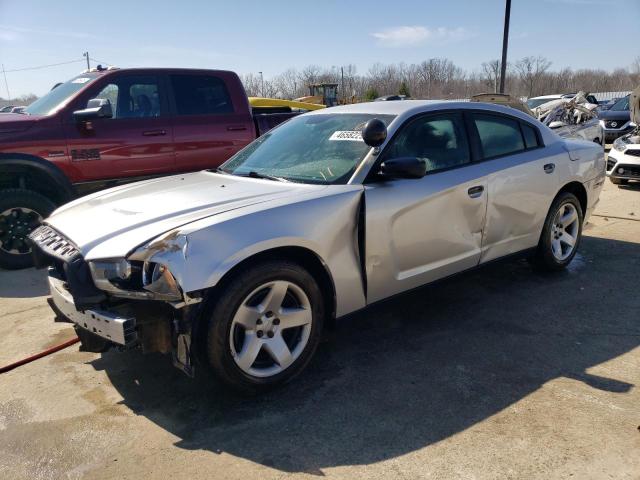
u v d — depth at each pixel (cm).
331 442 267
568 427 271
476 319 409
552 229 482
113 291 280
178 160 646
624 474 237
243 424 284
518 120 457
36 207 571
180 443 270
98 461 259
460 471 242
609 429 268
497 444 260
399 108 392
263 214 298
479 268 422
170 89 645
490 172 410
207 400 309
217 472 247
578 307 427
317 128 411
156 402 309
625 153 924
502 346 364
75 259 289
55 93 641
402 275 363
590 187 514
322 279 332
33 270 572
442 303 442
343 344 374
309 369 340
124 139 607
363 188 337
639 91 945
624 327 388
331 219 319
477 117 423
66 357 369
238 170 407
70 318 311
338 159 364
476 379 322
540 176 452
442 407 294
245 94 701
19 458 262
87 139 587
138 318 283
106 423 289
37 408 306
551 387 310
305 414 291
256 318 296
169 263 267
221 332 281
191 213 303
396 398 304
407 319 413
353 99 3600
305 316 316
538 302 439
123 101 618
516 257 457
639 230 662
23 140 554
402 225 353
